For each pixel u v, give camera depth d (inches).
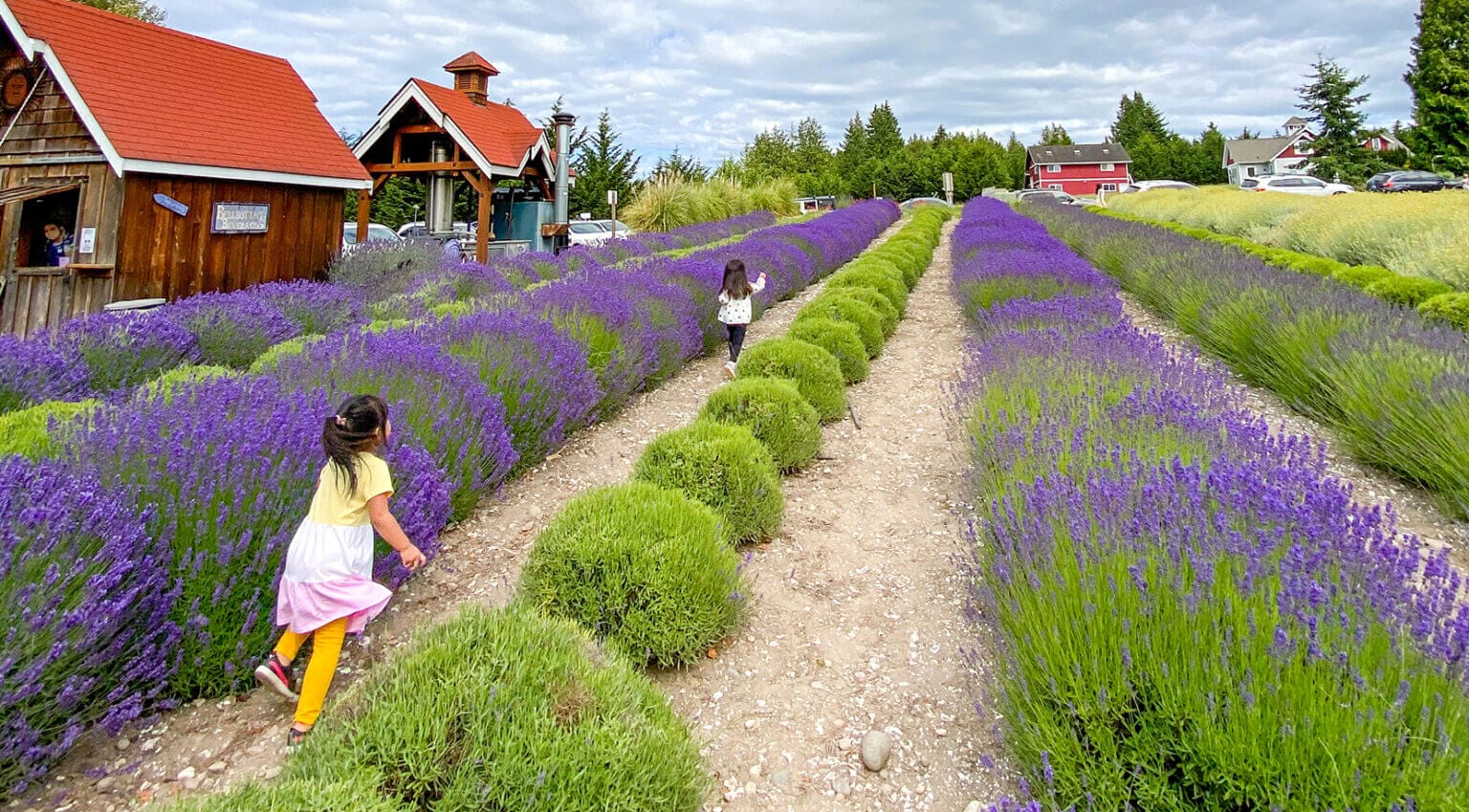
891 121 3184.1
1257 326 254.4
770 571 151.9
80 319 252.4
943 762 98.7
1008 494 131.3
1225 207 785.6
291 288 352.5
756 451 168.7
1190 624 82.4
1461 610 78.4
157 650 100.0
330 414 141.3
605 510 131.8
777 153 2406.5
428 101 551.2
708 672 119.6
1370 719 66.2
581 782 76.4
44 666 81.7
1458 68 1215.6
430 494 133.4
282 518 115.0
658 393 278.7
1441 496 157.8
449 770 76.4
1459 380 169.9
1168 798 73.3
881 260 541.3
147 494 110.1
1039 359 213.0
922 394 279.6
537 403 199.0
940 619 132.9
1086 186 2775.6
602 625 117.8
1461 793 61.3
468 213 769.6
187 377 167.5
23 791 85.4
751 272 417.4
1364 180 1561.3
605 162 1203.9
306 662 113.8
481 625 96.2
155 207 347.6
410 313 345.1
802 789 95.4
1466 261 346.9
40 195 341.7
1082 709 80.2
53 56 328.5
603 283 304.0
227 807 66.3
